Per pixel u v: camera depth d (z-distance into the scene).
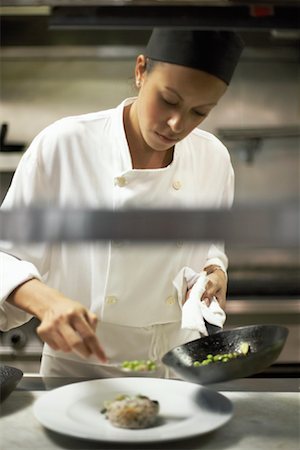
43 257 1.70
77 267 1.71
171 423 1.19
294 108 3.97
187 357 1.42
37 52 3.77
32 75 3.86
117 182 1.68
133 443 1.09
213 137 1.92
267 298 3.43
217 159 1.88
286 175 3.95
